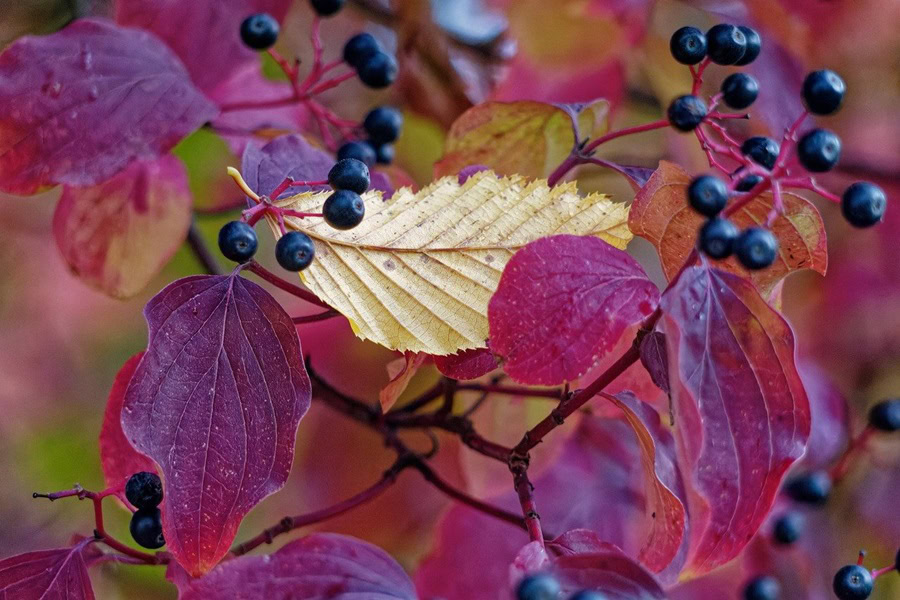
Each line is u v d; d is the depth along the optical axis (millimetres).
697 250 441
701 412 443
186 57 548
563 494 549
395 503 582
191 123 501
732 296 441
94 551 476
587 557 439
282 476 454
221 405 453
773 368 442
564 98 597
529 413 528
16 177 492
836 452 581
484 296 469
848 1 584
